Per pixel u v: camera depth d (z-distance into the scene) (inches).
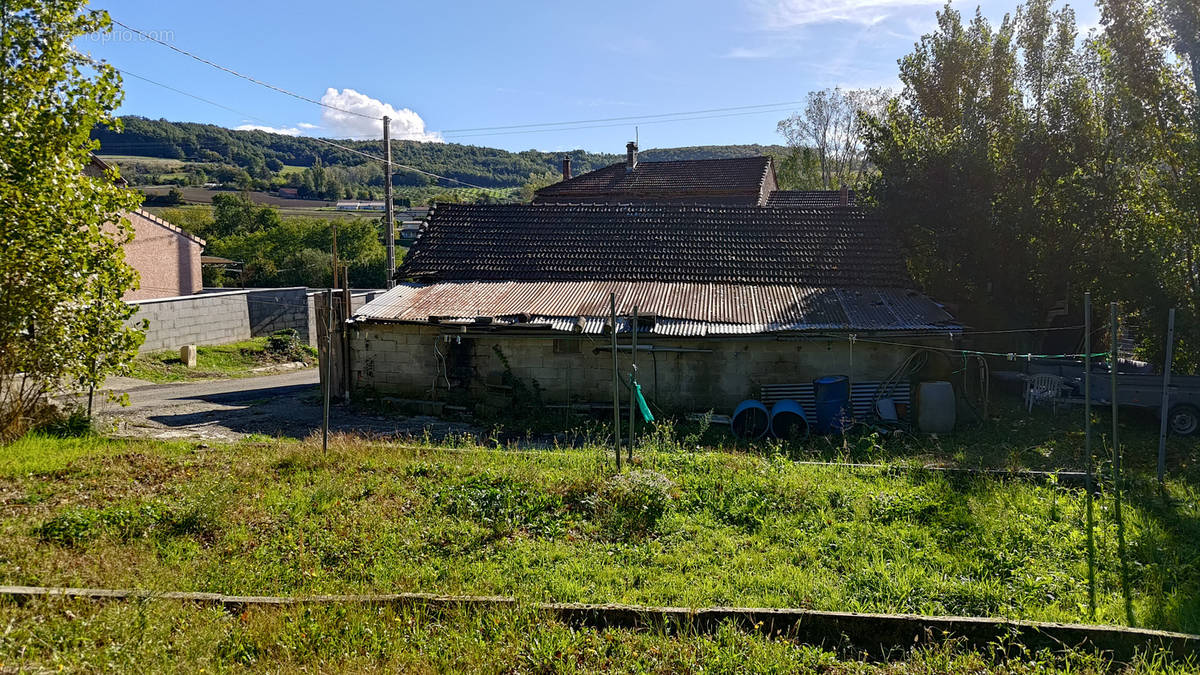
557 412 624.7
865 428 563.8
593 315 637.9
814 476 396.5
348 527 314.2
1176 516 343.3
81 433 479.5
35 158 432.1
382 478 382.6
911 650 217.8
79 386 545.3
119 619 212.7
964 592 259.1
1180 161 623.2
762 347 616.7
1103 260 665.0
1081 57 762.8
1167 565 286.5
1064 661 212.5
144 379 812.0
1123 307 673.0
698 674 203.0
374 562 279.9
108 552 277.9
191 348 901.8
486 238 811.4
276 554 285.1
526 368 641.0
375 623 224.5
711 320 621.9
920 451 510.0
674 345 620.4
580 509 342.6
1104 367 663.8
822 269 730.8
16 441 441.4
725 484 374.0
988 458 486.0
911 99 892.6
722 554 297.6
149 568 264.4
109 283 482.0
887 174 786.8
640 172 1400.1
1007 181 731.4
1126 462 477.7
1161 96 622.2
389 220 986.7
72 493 352.2
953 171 724.7
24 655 191.9
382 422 595.8
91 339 480.1
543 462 418.0
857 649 223.9
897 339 606.9
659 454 429.7
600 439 538.3
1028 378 627.8
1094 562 290.4
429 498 352.2
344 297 682.2
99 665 191.5
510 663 207.9
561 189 1385.3
